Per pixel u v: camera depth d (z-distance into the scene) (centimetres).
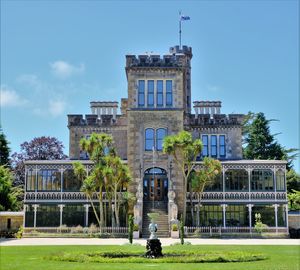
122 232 4994
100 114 6284
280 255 2917
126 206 5328
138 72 5659
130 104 5603
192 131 6138
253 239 4862
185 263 2455
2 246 3688
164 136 5550
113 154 5159
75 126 6181
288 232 5275
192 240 4528
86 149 5147
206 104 6372
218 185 5488
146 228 5109
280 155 8106
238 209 5488
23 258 2697
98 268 2192
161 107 5603
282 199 5434
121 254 2894
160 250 2820
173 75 5653
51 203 5403
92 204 5134
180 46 7481
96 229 5069
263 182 5481
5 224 5525
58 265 2331
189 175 5525
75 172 5153
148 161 5503
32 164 5478
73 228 5159
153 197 5534
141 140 5544
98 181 4969
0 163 7262
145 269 2156
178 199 5438
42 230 5266
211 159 5197
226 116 6150
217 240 4566
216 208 5469
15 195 6794
